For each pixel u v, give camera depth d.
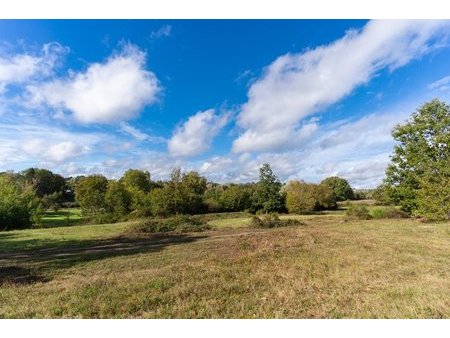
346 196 78.81
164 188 42.88
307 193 50.62
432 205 22.72
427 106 26.25
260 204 47.97
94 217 39.62
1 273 9.49
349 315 5.24
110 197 42.66
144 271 9.19
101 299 6.34
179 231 23.42
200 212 46.31
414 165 26.19
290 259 10.13
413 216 27.47
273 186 47.88
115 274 8.94
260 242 14.19
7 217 30.11
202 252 12.70
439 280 7.25
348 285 7.02
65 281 8.35
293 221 27.45
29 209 33.12
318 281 7.39
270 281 7.49
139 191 45.88
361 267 8.77
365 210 31.53
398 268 8.60
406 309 5.36
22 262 11.55
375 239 14.49
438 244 12.88
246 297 6.34
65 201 75.75
